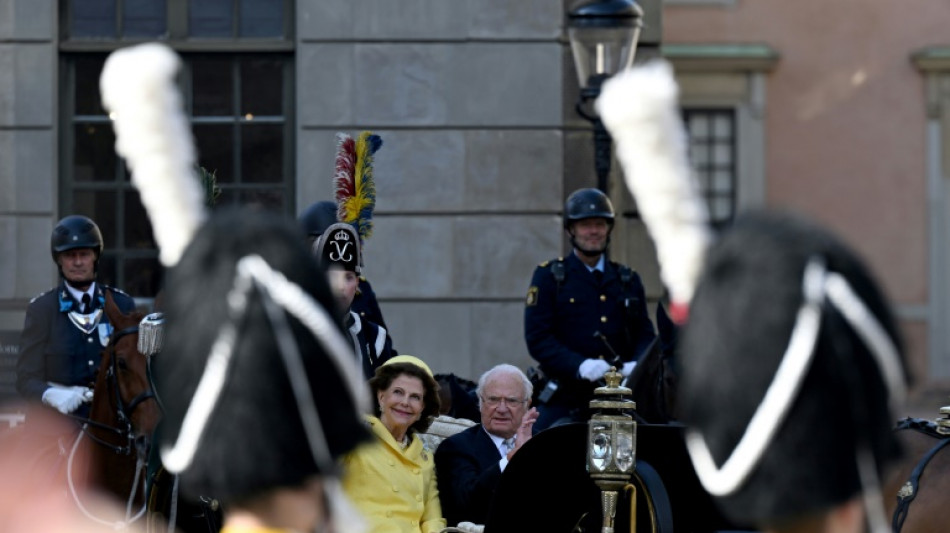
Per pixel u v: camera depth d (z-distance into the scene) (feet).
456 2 159.02
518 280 158.40
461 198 158.40
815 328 25.50
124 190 161.27
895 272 306.76
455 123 158.81
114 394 92.32
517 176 158.81
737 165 307.78
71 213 160.97
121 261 161.68
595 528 71.15
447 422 91.71
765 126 307.78
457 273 158.20
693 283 26.02
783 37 307.37
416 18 159.02
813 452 25.73
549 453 70.18
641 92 23.38
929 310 305.32
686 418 26.86
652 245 158.81
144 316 93.81
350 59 158.81
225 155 162.40
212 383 26.58
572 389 104.99
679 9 306.76
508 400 86.12
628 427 66.69
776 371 25.58
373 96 159.02
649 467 68.90
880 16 307.78
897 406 26.55
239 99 162.30
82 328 103.30
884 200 307.58
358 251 91.09
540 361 106.01
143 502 92.38
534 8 159.12
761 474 25.94
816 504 25.86
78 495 92.32
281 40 162.09
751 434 25.73
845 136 307.58
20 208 158.51
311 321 26.73
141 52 24.12
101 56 161.27
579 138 159.43
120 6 161.79
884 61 307.58
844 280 25.85
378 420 81.05
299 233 27.58
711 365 25.98
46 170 158.81
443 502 83.51
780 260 25.84
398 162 158.51
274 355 26.58
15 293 157.99
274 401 26.58
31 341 102.78
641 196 24.49
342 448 27.09
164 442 28.30
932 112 306.76
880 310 26.11
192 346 26.78
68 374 102.27
